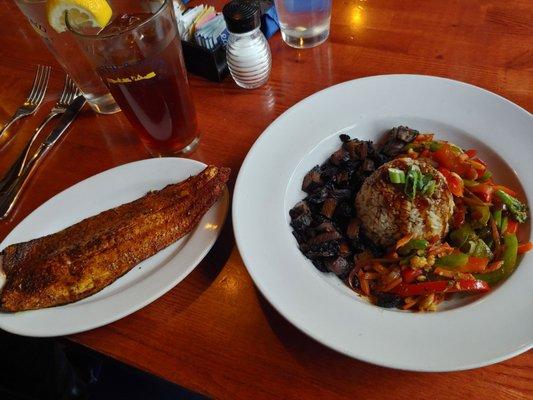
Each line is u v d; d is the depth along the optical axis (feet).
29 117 3.88
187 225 2.81
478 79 3.46
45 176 3.48
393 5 4.11
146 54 2.82
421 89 3.28
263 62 3.59
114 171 3.16
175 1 3.91
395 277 2.77
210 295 2.70
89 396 4.30
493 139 3.04
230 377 2.41
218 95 3.75
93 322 2.50
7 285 2.61
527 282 2.46
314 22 3.80
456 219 2.94
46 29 3.29
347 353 2.22
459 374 2.27
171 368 2.47
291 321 2.33
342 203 3.08
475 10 3.92
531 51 3.56
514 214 2.81
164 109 3.06
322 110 3.29
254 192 2.93
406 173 2.84
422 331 2.30
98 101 3.71
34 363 4.03
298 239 2.90
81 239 2.73
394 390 2.27
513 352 2.16
